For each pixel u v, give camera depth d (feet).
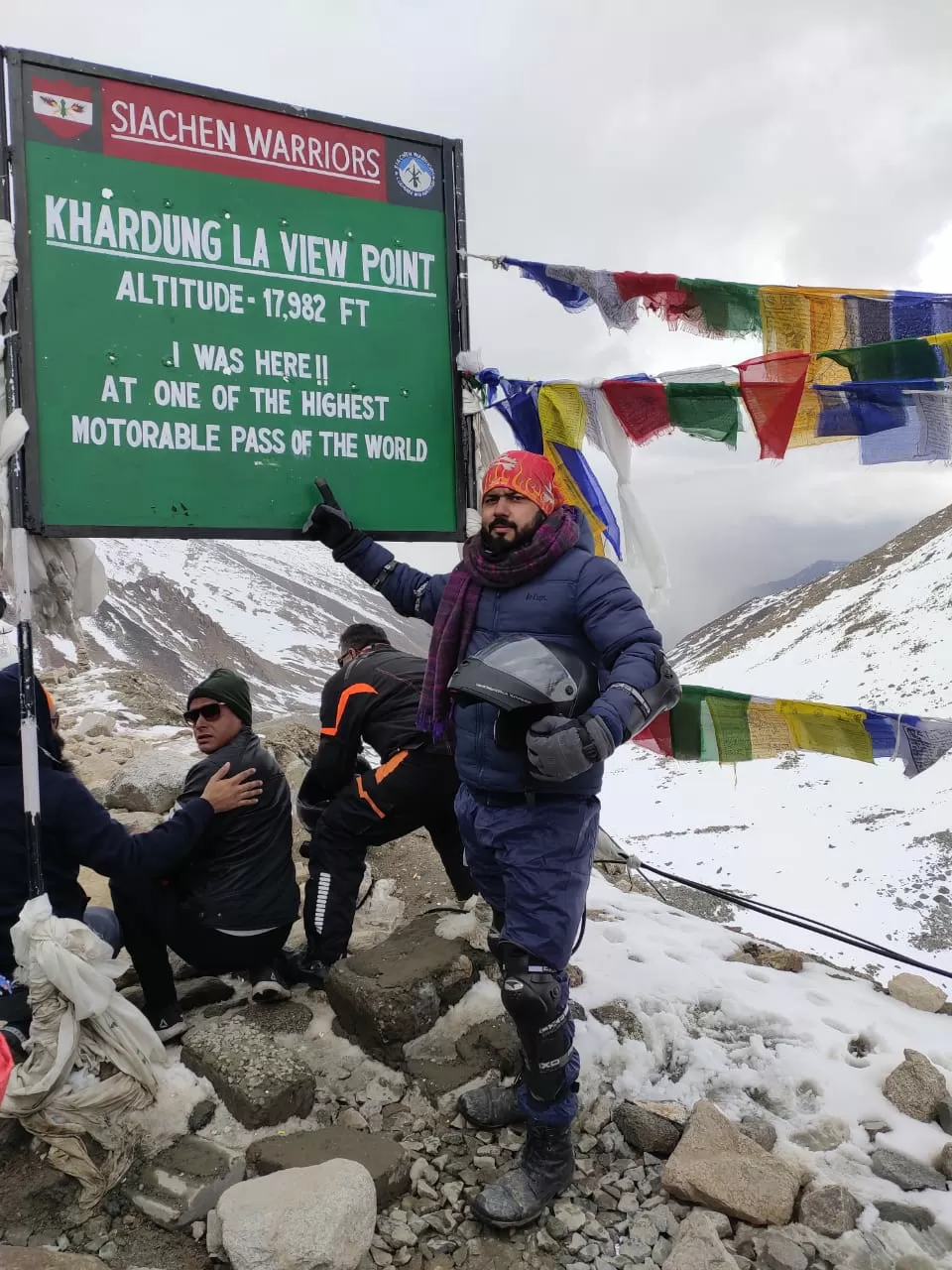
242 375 9.89
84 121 9.14
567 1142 7.84
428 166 10.86
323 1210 6.79
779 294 10.89
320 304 10.28
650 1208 8.00
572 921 7.73
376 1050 9.67
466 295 11.05
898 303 10.87
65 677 37.70
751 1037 10.57
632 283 10.86
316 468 10.30
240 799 10.09
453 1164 8.36
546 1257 7.42
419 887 14.33
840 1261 7.34
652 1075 9.90
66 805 8.83
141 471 9.43
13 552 8.75
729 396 10.57
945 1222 7.77
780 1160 8.28
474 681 7.21
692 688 11.91
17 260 8.80
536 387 10.88
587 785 7.75
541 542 7.68
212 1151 8.19
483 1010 10.12
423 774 10.95
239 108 9.84
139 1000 10.77
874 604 623.36
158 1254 7.31
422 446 10.88
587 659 7.80
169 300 9.54
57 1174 7.89
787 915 14.03
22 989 8.60
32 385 8.89
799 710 11.57
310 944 11.16
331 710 11.49
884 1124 9.16
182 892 10.47
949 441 10.37
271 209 10.01
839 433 10.56
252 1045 9.16
